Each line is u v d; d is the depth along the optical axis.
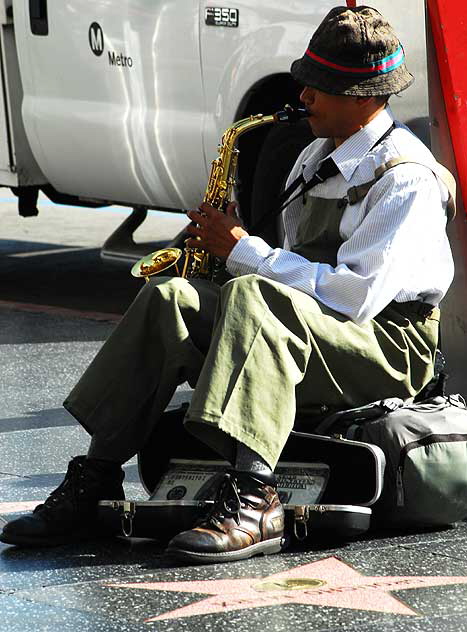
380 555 13.22
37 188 30.42
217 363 12.68
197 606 11.76
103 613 11.66
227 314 12.85
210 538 12.77
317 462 13.76
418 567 12.84
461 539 13.81
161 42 25.20
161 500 13.66
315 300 13.54
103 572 12.80
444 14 16.50
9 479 16.42
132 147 26.25
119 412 13.60
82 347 24.97
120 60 26.02
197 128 24.86
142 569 12.87
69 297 31.00
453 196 14.31
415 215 13.62
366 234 13.65
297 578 12.48
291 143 23.72
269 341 12.80
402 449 13.47
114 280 33.31
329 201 14.24
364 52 13.71
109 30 26.11
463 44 16.59
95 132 26.92
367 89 13.77
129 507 13.36
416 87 17.08
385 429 13.52
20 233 41.81
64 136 27.66
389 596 11.97
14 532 13.59
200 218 14.09
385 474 13.59
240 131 15.39
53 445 18.11
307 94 14.17
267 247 13.91
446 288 14.14
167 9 24.98
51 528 13.66
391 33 13.92
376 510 13.86
